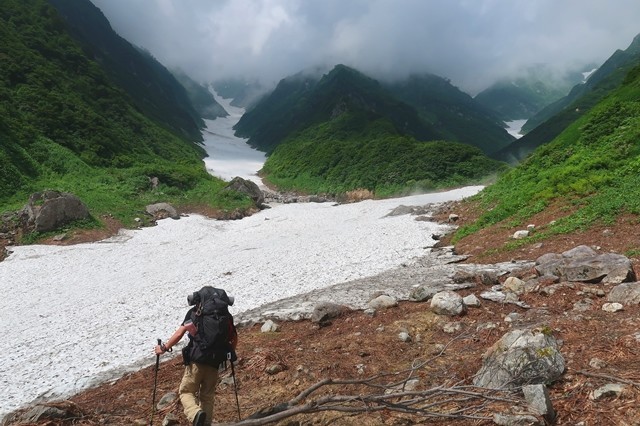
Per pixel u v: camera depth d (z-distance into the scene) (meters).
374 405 5.78
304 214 36.84
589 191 17.64
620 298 7.98
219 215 37.84
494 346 6.18
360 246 21.22
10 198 31.62
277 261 19.42
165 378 8.05
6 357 10.30
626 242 12.18
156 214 34.88
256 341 9.17
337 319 9.95
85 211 28.44
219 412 6.27
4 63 52.03
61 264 20.78
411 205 34.38
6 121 40.56
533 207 19.03
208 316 5.29
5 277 18.48
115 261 21.41
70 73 65.88
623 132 22.28
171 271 18.94
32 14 71.31
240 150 130.12
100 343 10.88
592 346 6.37
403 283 12.39
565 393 5.27
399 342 8.03
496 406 5.23
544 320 7.86
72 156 42.91
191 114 181.88
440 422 5.27
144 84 124.69
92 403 7.27
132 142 59.09
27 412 6.58
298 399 5.44
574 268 9.60
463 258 15.73
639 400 4.79
